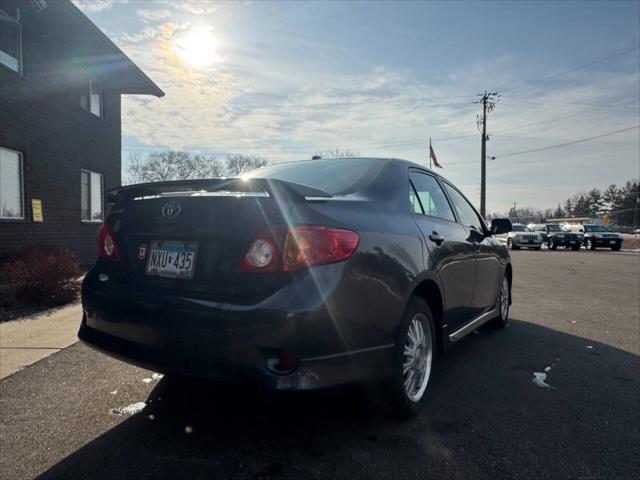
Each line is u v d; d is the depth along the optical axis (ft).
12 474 7.47
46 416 9.62
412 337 9.86
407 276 9.19
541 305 24.20
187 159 155.22
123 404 10.26
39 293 21.04
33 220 32.78
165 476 7.44
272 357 7.21
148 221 8.77
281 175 11.43
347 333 7.70
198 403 10.34
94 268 9.70
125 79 44.21
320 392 7.91
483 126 117.29
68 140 37.58
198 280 7.89
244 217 7.70
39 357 13.50
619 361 14.14
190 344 7.53
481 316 15.08
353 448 8.46
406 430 9.24
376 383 8.91
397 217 9.86
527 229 106.01
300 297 7.20
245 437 8.82
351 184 10.14
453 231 12.50
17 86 31.30
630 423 9.73
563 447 8.64
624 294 28.32
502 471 7.79
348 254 7.83
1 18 29.84
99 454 8.13
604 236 93.40
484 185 117.29
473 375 12.71
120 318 8.42
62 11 30.60
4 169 30.55
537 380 12.34
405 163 11.74
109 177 44.83
